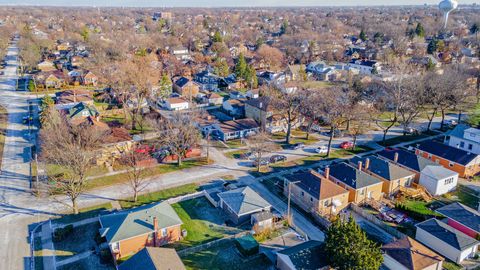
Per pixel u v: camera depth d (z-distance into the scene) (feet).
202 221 157.28
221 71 441.27
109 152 209.67
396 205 167.32
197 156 223.71
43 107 271.90
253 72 407.03
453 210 154.71
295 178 178.29
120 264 125.80
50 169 199.21
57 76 386.52
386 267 128.88
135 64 336.49
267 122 269.44
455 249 133.28
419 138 261.44
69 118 255.09
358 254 114.21
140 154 209.15
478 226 144.77
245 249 134.62
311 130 274.16
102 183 187.32
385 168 187.42
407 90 278.87
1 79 409.49
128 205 168.14
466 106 336.70
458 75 303.89
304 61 531.91
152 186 186.09
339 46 626.64
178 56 538.47
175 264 117.91
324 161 219.82
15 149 225.76
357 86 317.42
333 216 159.02
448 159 208.85
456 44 593.01
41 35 646.33
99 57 417.49
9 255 134.00
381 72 447.83
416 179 191.52
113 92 331.77
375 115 298.97
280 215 161.27
